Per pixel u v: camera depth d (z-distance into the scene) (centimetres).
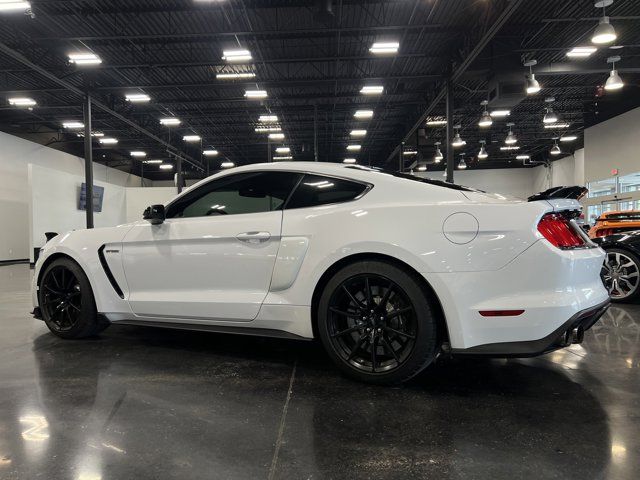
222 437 136
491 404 162
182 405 162
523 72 1034
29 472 116
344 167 210
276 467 119
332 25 885
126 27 899
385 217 182
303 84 1199
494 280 164
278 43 1007
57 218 1487
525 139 2195
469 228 169
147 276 236
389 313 178
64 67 1078
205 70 1168
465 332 166
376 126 1873
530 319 159
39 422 148
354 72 1214
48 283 272
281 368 208
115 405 162
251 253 207
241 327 212
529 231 163
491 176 2709
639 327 294
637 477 112
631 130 1477
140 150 2258
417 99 1502
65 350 242
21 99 1329
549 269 161
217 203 230
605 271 389
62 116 1666
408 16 883
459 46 998
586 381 188
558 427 142
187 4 825
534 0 852
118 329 300
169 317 229
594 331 282
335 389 179
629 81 1367
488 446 129
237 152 2394
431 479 112
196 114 1630
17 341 264
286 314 199
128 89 1234
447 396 170
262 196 219
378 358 187
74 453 127
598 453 125
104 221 1844
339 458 123
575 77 1360
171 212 243
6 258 1554
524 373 199
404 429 141
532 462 120
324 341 191
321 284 198
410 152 2058
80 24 884
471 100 1492
